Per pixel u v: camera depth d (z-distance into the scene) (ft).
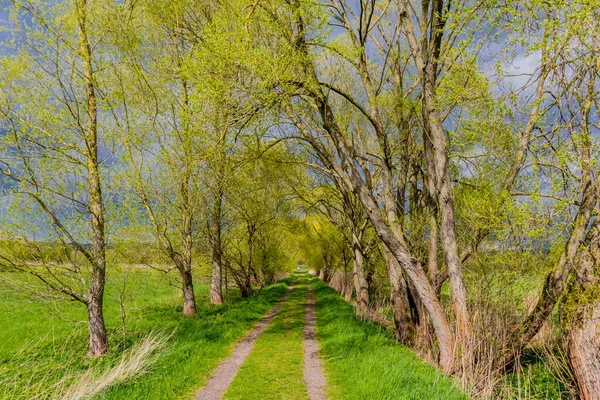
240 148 46.01
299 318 53.11
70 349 32.86
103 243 30.50
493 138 25.13
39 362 28.35
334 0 33.50
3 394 21.39
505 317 26.00
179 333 38.93
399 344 33.50
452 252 27.12
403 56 39.01
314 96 28.76
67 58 28.35
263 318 54.03
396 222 33.68
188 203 50.26
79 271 29.58
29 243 27.20
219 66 24.59
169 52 44.09
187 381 23.50
